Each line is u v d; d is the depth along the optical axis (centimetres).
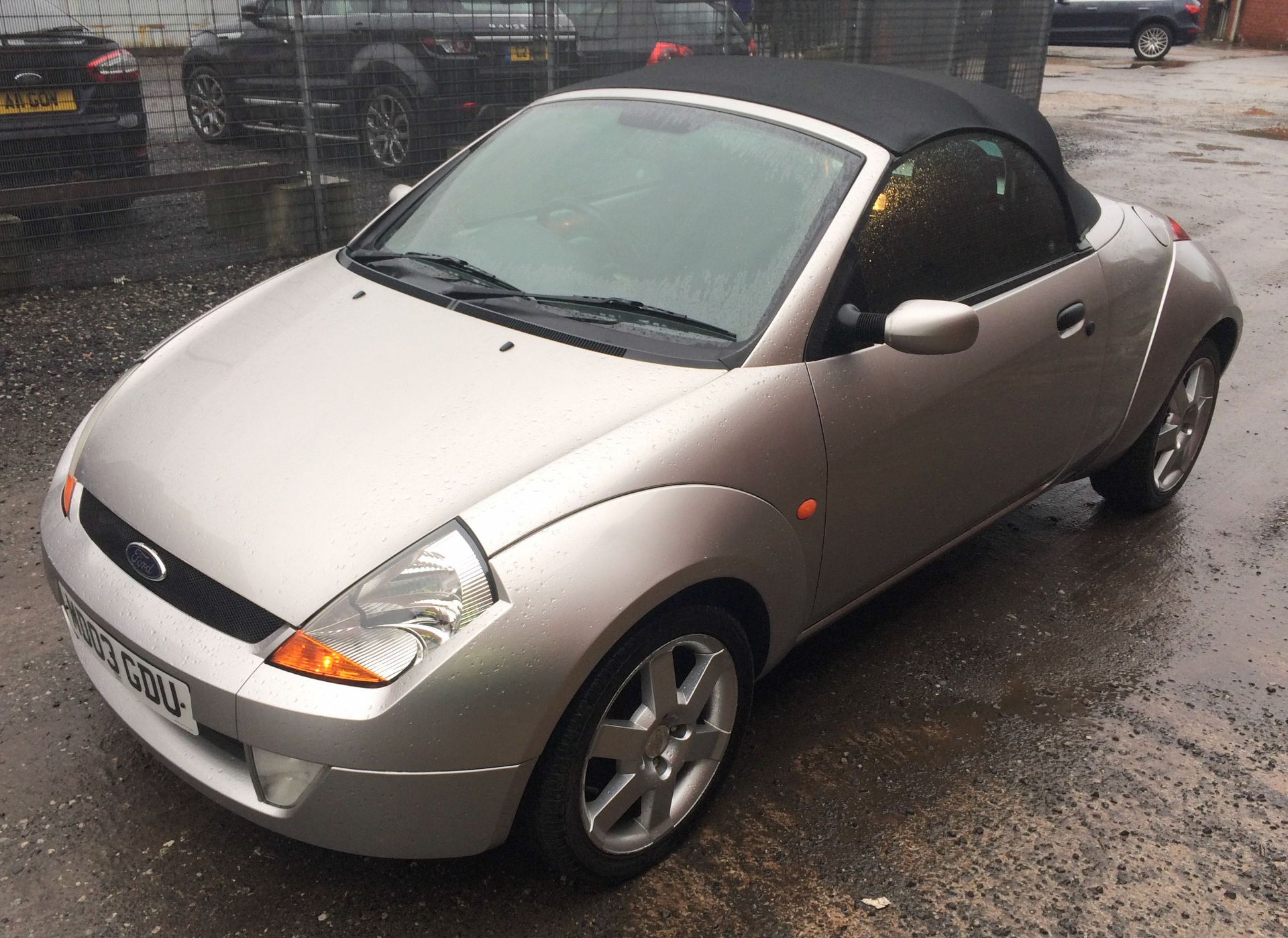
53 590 245
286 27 637
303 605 196
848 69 322
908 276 275
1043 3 1208
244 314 289
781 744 282
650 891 234
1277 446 485
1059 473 354
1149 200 941
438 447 218
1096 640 337
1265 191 998
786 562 246
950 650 328
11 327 529
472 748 196
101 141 587
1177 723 300
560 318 256
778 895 235
